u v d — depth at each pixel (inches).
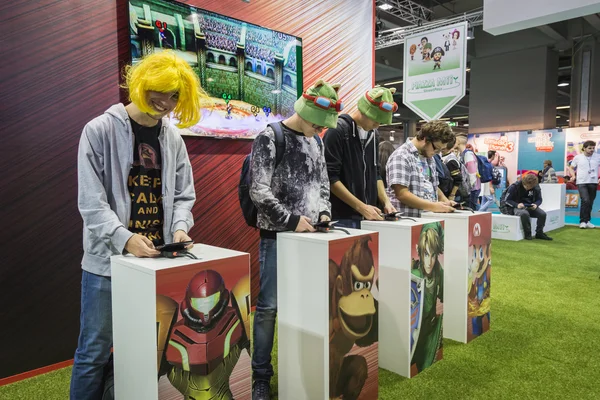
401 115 682.2
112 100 97.6
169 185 61.2
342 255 68.6
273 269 75.2
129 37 97.5
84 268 58.2
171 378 50.6
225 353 55.8
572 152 356.8
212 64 113.4
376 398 78.4
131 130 57.0
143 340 50.8
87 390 59.6
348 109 158.7
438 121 107.7
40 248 88.2
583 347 102.9
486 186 363.6
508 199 271.6
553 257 208.1
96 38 94.1
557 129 363.9
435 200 117.8
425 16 378.3
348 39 156.5
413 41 185.2
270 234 74.7
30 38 85.1
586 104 401.4
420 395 80.7
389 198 113.4
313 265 67.9
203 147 114.9
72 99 91.3
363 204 90.4
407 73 187.9
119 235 52.7
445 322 109.3
